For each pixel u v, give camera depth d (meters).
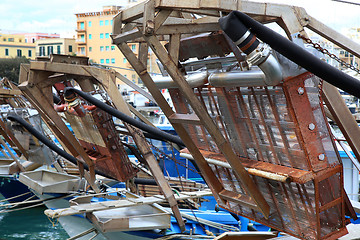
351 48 6.89
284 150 7.20
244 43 5.63
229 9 6.18
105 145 13.27
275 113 7.00
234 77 6.79
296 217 7.65
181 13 8.47
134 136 12.09
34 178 16.78
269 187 7.74
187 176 19.00
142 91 12.66
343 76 4.87
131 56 7.38
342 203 7.32
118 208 11.93
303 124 6.75
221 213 13.07
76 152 14.56
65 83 13.95
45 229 18.17
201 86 8.05
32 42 68.31
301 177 6.75
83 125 13.48
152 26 6.24
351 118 7.68
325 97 7.58
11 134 17.69
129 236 11.40
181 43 7.64
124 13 7.54
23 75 14.22
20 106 18.94
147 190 16.83
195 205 14.88
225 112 7.94
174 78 6.57
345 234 7.47
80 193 14.48
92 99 10.48
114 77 12.45
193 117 7.26
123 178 13.69
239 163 7.45
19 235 17.61
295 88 6.57
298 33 6.64
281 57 6.23
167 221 11.36
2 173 19.45
